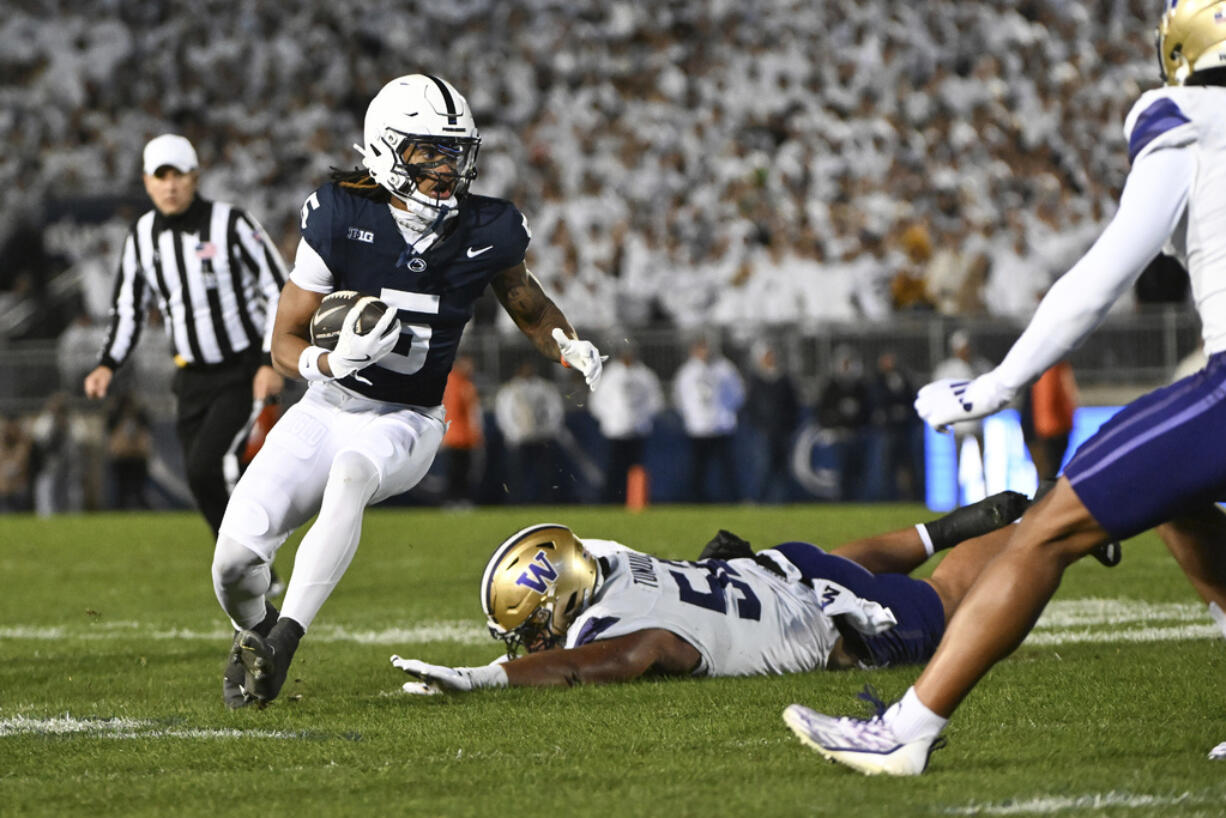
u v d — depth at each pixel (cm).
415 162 1434
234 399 2527
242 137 7562
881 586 1656
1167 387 1034
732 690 1480
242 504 1486
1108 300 1014
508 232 1510
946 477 5216
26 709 1525
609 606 1546
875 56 7300
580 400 1508
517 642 1584
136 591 2920
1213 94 1024
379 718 1388
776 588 1620
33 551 3897
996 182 6600
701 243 6397
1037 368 1029
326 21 7981
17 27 7969
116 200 6994
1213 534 1141
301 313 1490
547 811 992
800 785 1047
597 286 6094
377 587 2872
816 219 6412
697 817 963
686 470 5628
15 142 7619
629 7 7756
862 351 5544
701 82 7394
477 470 5747
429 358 1509
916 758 1056
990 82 7119
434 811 1004
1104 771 1066
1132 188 1017
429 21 7931
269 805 1034
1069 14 7362
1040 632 1986
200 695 1608
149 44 7950
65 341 5997
